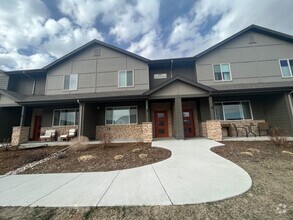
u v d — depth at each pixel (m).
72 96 11.58
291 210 2.41
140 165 5.08
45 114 12.52
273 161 5.00
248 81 11.73
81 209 2.62
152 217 2.34
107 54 13.04
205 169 4.42
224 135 11.35
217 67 12.15
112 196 3.01
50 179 4.13
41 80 13.69
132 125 12.00
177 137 9.95
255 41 12.18
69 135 11.77
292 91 9.87
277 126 10.43
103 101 10.87
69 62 13.15
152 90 10.07
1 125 11.55
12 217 2.47
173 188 3.27
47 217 2.44
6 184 3.84
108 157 6.14
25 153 7.36
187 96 10.20
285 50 11.82
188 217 2.31
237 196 2.87
